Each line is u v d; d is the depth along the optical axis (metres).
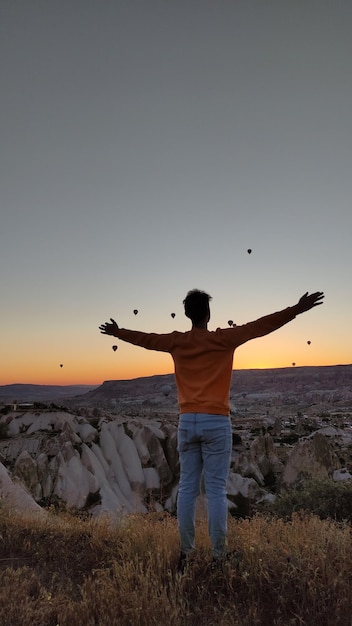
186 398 4.23
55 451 42.81
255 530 4.93
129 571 3.98
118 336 4.55
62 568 4.51
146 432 48.78
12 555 4.78
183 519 4.19
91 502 38.28
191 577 3.88
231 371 4.29
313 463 37.44
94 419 53.38
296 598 3.62
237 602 3.64
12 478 11.05
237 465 50.78
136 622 3.21
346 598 3.40
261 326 4.14
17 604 3.58
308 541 4.45
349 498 16.44
